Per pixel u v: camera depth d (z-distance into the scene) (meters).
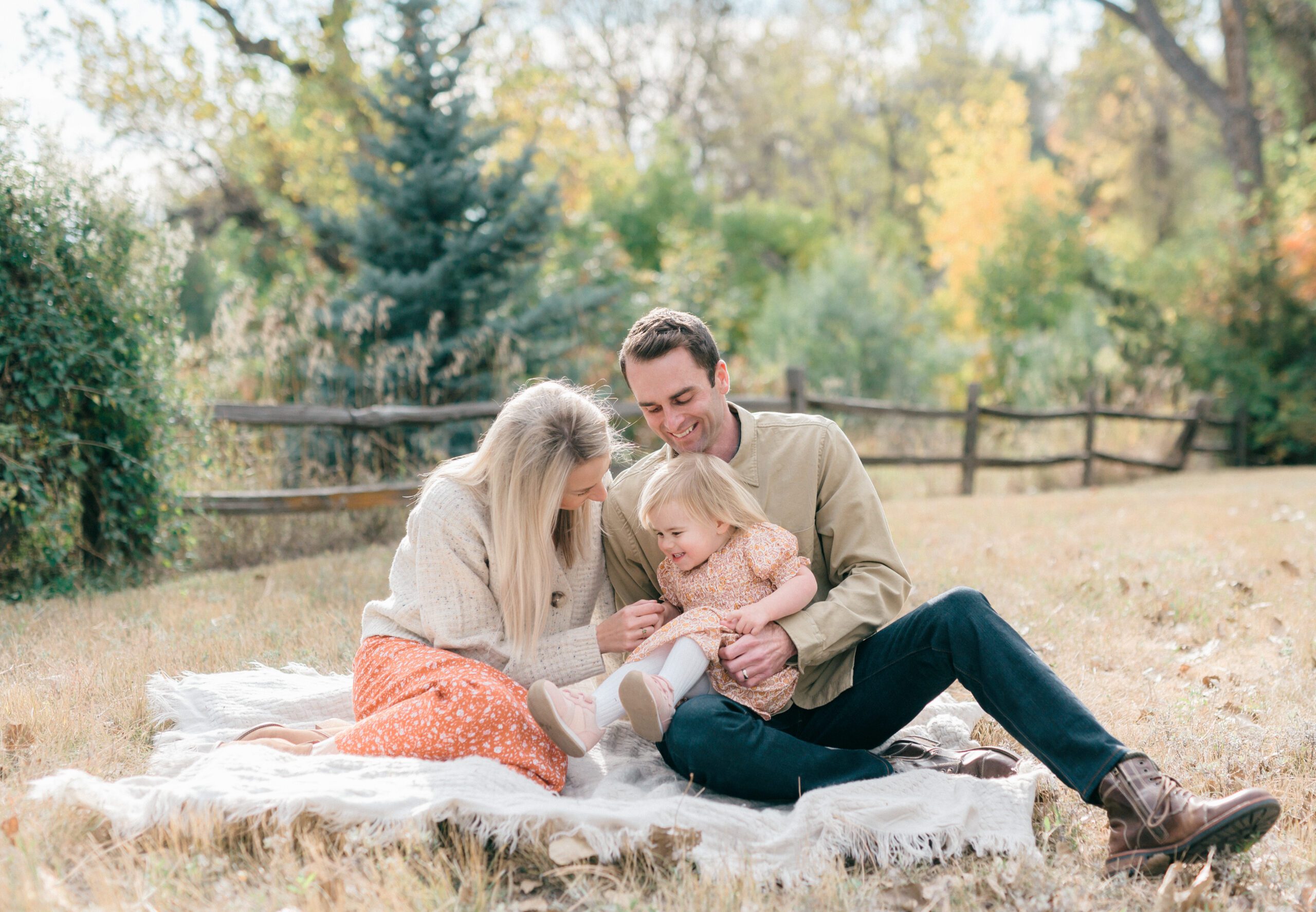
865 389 15.57
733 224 22.17
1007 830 2.07
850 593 2.43
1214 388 14.53
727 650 2.34
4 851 1.84
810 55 29.59
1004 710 2.15
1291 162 15.42
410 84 9.47
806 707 2.45
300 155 15.70
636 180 22.25
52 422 5.12
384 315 7.99
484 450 2.46
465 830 1.96
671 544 2.54
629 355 2.56
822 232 23.27
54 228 5.03
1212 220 16.25
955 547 5.86
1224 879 1.88
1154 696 3.05
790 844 1.99
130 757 2.56
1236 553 5.32
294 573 5.31
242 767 2.12
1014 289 18.17
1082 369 15.35
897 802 2.09
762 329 17.09
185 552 5.86
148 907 1.70
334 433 7.26
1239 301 14.37
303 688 2.97
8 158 4.94
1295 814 2.24
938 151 21.64
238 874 1.82
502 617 2.48
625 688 2.17
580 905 1.83
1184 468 13.23
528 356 9.16
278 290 12.62
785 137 31.09
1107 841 2.11
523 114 17.16
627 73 25.77
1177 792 1.91
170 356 5.64
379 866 1.85
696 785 2.30
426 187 9.07
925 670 2.31
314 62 15.02
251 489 6.56
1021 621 3.97
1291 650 3.39
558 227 9.98
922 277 22.70
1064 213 18.67
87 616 4.25
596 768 2.46
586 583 2.69
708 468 2.52
